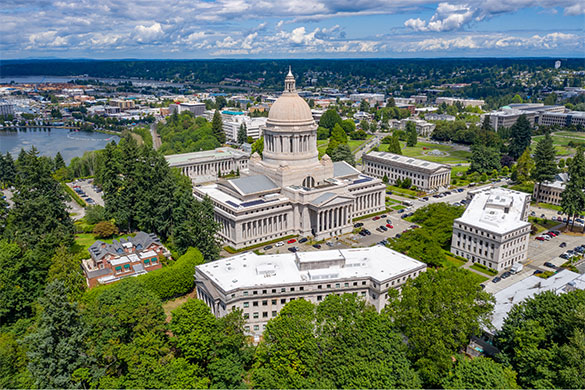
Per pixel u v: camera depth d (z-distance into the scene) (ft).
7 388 337.52
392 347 349.61
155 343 359.66
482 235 597.52
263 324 460.55
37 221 561.84
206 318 370.53
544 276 566.36
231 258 511.81
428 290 383.24
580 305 357.61
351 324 368.27
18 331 429.38
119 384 334.65
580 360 321.93
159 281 506.89
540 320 380.78
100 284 512.22
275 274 472.44
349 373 330.54
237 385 354.95
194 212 569.64
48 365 338.34
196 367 358.23
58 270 480.23
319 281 457.68
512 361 374.84
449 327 356.79
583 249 645.51
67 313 344.49
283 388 331.36
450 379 337.52
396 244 599.57
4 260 469.16
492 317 428.56
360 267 486.38
